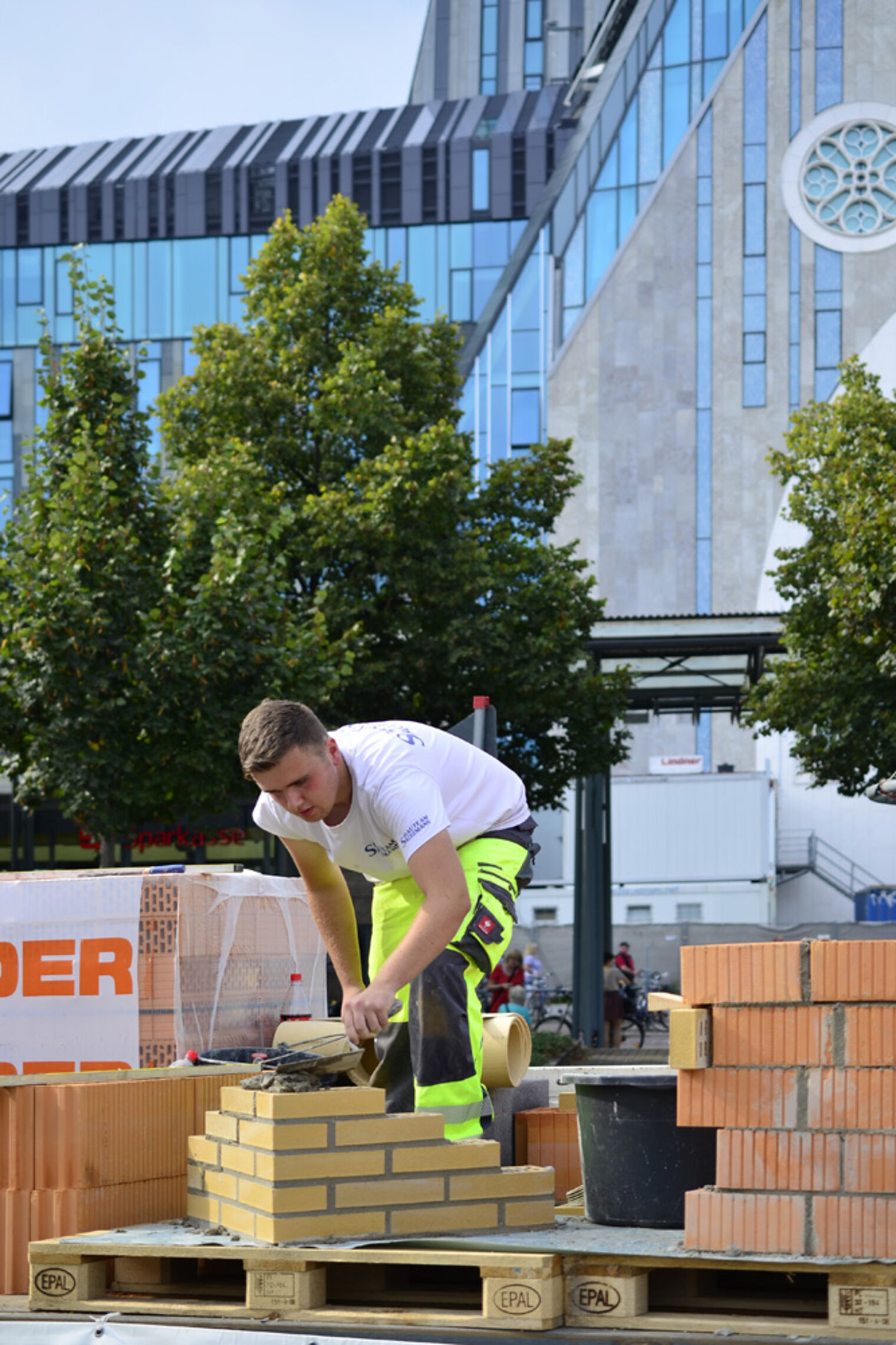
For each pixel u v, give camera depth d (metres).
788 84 56.94
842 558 18.55
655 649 23.44
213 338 21.77
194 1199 4.20
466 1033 4.32
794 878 51.44
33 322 55.22
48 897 5.75
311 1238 3.67
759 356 55.81
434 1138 3.86
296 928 6.52
